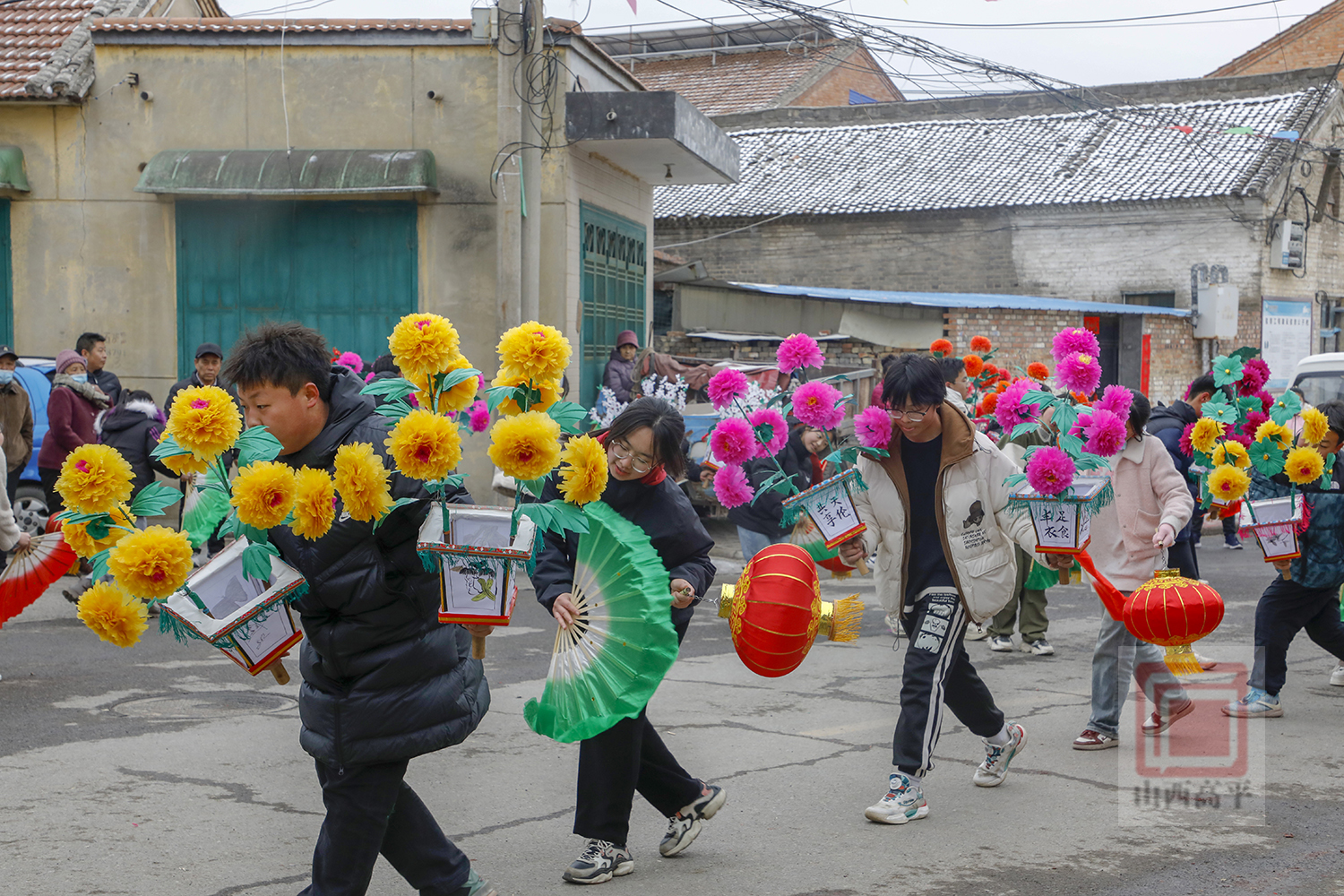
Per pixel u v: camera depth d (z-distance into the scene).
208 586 2.93
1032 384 4.96
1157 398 23.27
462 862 3.32
